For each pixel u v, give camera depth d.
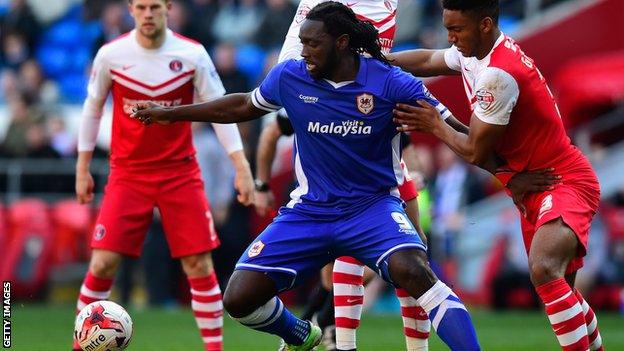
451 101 58.94
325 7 23.86
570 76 57.78
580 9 62.03
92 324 25.44
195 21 62.81
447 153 54.00
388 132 24.30
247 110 24.98
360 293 27.00
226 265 52.50
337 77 24.08
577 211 24.66
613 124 57.97
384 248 23.88
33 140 56.16
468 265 53.69
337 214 24.38
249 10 66.69
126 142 30.28
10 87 64.62
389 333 41.78
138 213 30.22
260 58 65.06
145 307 52.19
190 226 30.34
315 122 24.20
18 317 46.03
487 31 24.30
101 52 30.17
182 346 36.03
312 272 24.92
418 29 64.38
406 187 27.45
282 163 55.91
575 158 25.31
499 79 24.08
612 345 37.53
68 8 73.69
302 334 26.00
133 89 30.11
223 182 52.25
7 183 55.75
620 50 61.81
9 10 72.00
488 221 53.78
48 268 53.47
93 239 30.28
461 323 23.34
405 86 24.05
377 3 27.31
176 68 30.22
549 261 24.22
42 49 70.69
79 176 30.91
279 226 24.73
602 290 51.31
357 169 24.34
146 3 29.62
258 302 24.52
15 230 53.53
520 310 52.66
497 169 25.55
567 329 24.16
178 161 30.36
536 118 24.88
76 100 68.31
